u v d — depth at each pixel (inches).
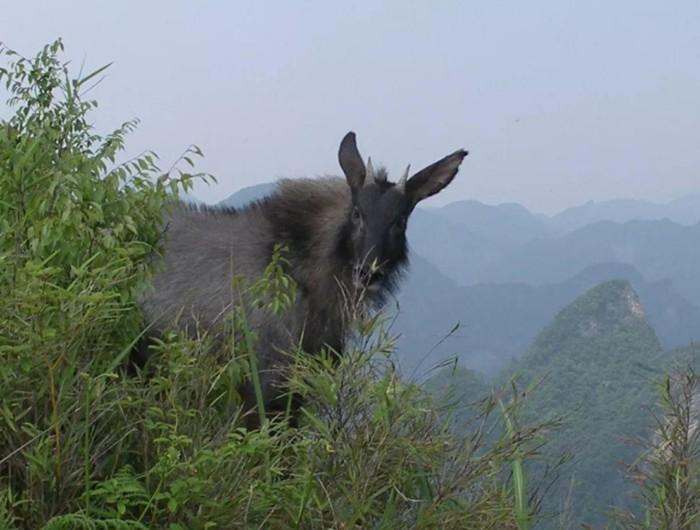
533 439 157.6
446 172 202.2
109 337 158.7
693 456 164.7
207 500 146.3
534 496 162.1
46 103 170.6
